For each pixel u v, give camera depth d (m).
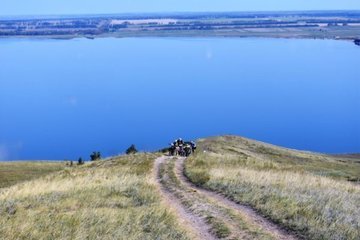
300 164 85.19
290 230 19.89
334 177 53.19
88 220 21.53
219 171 37.06
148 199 27.06
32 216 22.44
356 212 22.41
